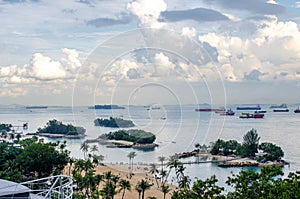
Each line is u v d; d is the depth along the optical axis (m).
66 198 39.59
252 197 37.84
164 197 97.62
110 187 95.81
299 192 34.72
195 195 41.09
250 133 180.88
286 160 176.25
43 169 111.12
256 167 156.38
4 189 36.78
